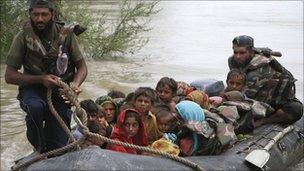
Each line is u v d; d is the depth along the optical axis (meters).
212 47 15.38
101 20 13.66
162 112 5.36
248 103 6.16
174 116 5.33
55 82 4.16
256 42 16.38
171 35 17.48
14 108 8.62
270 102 6.66
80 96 9.30
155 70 12.01
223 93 6.45
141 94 5.27
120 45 13.38
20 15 12.66
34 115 4.33
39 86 4.45
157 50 14.71
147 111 5.29
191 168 4.36
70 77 4.51
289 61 13.34
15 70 4.37
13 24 12.62
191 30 18.81
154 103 5.59
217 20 21.86
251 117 5.98
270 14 24.09
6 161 6.42
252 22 21.23
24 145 6.93
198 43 16.03
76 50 4.46
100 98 5.79
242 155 5.26
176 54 14.16
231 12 25.12
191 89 6.59
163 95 5.86
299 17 22.89
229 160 5.02
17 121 7.93
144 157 4.22
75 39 4.47
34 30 4.34
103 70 11.82
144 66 12.47
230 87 6.47
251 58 6.74
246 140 5.78
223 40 16.70
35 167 4.02
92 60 13.04
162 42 16.06
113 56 13.66
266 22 21.27
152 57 13.70
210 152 5.05
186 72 11.86
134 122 4.84
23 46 4.38
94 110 5.03
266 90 6.61
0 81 10.41
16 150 6.76
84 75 4.47
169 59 13.43
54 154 4.26
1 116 8.17
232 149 5.37
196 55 14.07
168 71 11.92
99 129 4.91
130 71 11.82
